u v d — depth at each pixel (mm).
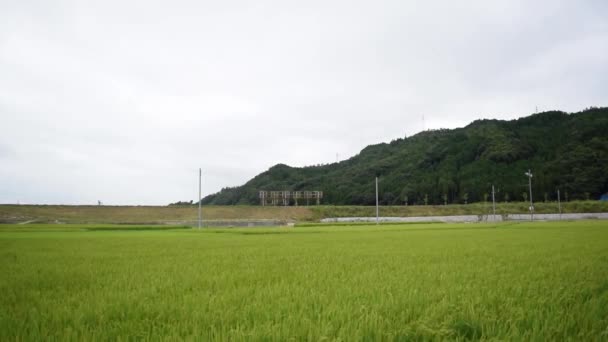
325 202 146000
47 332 5484
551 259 13773
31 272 11961
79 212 88625
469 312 6082
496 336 5074
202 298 7664
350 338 4934
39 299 7840
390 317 6004
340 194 148750
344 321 5777
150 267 13148
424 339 5031
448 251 18062
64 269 12727
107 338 5234
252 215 94750
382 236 32875
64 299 7770
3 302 7633
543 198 117312
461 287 8195
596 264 12078
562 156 127125
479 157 147375
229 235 38375
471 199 127875
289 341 4848
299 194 113500
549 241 23406
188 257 16719
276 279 10141
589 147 124000
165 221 81750
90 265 13867
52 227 56219
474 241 24938
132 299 7613
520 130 159125
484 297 7289
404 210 102000
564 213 96312
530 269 11070
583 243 21328
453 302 6852
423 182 139250
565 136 140875
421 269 11711
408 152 174875
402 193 137250
